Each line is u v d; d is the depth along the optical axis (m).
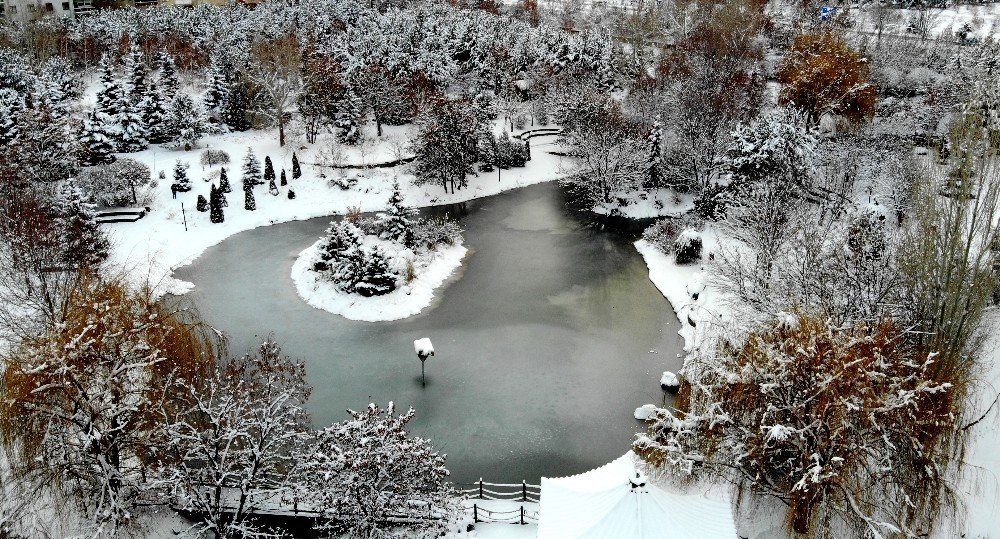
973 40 83.06
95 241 45.28
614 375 36.09
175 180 59.62
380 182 65.00
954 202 26.23
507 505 26.38
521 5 129.88
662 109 69.12
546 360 37.47
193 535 24.62
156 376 26.05
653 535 18.28
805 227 37.34
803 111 61.47
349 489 22.38
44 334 25.83
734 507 24.44
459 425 31.92
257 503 24.27
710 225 55.09
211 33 90.06
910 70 72.81
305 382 34.66
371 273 44.09
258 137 73.50
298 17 98.50
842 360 21.91
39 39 85.31
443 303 44.31
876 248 32.88
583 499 19.89
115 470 22.91
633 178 63.25
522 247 53.75
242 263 49.78
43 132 58.12
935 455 22.05
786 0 116.50
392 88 74.56
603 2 137.12
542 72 85.44
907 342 26.27
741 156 54.94
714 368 25.11
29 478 23.69
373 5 115.69
